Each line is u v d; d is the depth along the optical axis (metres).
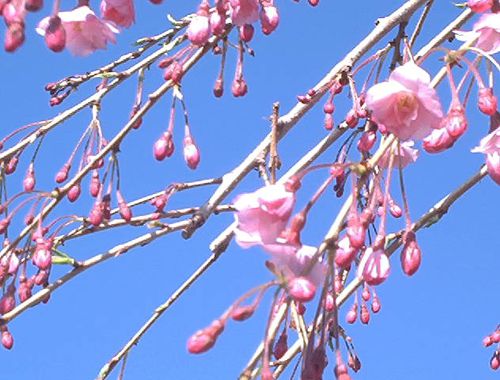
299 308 3.82
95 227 5.46
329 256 3.37
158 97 5.20
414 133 3.75
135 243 5.32
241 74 5.42
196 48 5.34
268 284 3.24
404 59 4.53
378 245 3.60
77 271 5.28
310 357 3.40
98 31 5.03
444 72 4.45
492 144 4.19
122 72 6.04
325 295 3.38
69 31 5.03
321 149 5.09
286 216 3.44
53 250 5.31
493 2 4.41
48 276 5.46
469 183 4.73
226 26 5.22
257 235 3.48
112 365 5.44
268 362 3.26
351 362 5.72
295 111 5.18
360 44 5.09
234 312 3.19
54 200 5.27
